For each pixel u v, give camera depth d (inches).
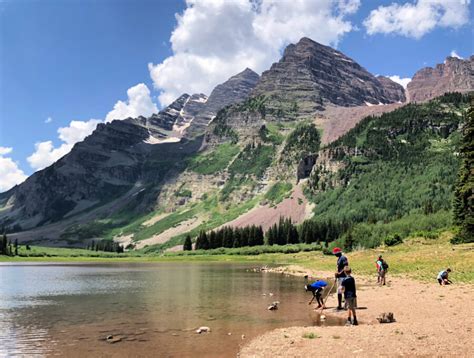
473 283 1614.2
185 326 1109.1
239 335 981.2
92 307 1502.2
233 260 7598.4
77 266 5846.5
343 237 6048.2
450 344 748.0
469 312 1071.0
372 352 724.7
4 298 1815.9
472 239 3065.9
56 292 2073.1
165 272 3937.0
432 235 3946.9
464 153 3248.0
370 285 1852.9
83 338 970.1
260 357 751.7
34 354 821.9
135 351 840.9
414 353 703.1
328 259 5073.8
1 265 6250.0
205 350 839.7
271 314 1290.6
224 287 2228.1
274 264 5315.0
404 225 5600.4
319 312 1305.4
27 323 1176.8
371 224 6200.8
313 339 866.8
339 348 772.0
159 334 1007.6
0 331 1061.1
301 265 4168.3
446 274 1665.8
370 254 3636.8
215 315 1285.7
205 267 4997.5
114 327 1104.8
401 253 3243.1
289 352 769.6
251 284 2399.1
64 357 796.0
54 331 1057.5
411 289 1603.1
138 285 2445.9
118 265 6225.4
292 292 1943.9
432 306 1202.6
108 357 794.2
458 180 3513.8
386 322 1039.6
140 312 1365.7
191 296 1823.3
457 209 3671.3
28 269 4879.4
